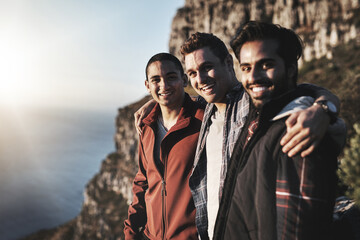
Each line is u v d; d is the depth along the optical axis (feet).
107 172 252.83
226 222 5.10
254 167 4.56
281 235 3.85
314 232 3.65
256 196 4.39
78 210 463.42
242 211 4.75
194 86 7.01
